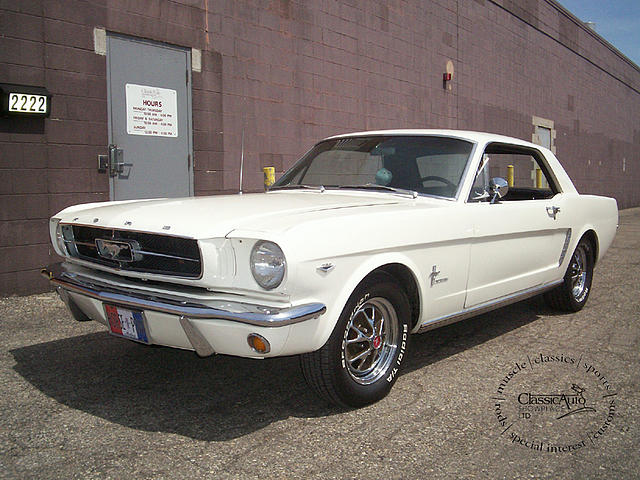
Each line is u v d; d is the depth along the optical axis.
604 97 24.20
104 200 6.61
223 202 3.52
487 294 4.12
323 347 3.00
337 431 2.97
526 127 17.53
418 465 2.64
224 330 2.72
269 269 2.72
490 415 3.19
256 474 2.55
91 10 6.36
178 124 7.36
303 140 9.25
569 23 20.31
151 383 3.60
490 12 15.08
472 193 3.99
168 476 2.52
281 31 8.73
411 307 3.58
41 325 4.85
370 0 10.57
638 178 29.50
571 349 4.39
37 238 6.05
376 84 10.85
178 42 7.27
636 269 8.28
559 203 4.91
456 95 13.65
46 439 2.85
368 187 4.13
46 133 6.07
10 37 5.76
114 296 3.04
